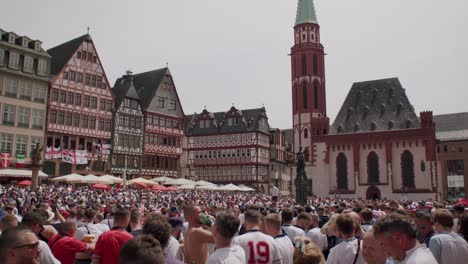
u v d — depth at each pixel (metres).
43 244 5.98
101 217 11.44
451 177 91.94
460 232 7.43
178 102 84.19
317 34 93.88
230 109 92.69
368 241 5.43
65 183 59.47
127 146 72.50
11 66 58.03
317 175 79.25
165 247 5.89
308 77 91.12
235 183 88.75
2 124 56.59
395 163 73.69
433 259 4.46
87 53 67.50
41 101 61.00
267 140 92.94
